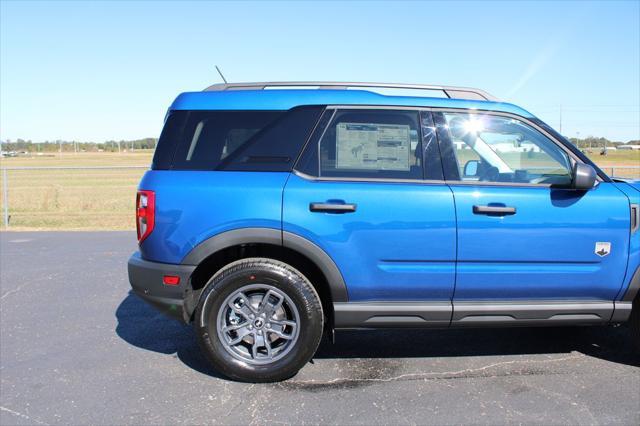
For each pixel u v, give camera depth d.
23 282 6.38
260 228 3.42
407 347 4.22
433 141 3.60
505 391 3.40
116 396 3.36
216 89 3.82
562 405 3.20
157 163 3.58
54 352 4.12
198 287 3.69
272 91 3.67
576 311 3.58
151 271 3.52
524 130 3.69
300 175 3.49
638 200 3.55
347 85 3.82
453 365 3.84
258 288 3.50
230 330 3.53
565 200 3.52
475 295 3.54
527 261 3.51
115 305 5.40
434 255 3.46
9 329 4.65
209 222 3.44
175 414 3.13
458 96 3.86
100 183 28.44
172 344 4.30
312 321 3.47
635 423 2.99
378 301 3.53
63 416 3.10
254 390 3.45
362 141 3.57
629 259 3.55
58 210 15.13
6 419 3.06
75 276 6.70
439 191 3.48
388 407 3.20
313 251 3.43
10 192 19.97
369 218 3.43
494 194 3.49
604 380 3.56
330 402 3.27
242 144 3.56
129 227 12.12
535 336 4.45
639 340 3.76
